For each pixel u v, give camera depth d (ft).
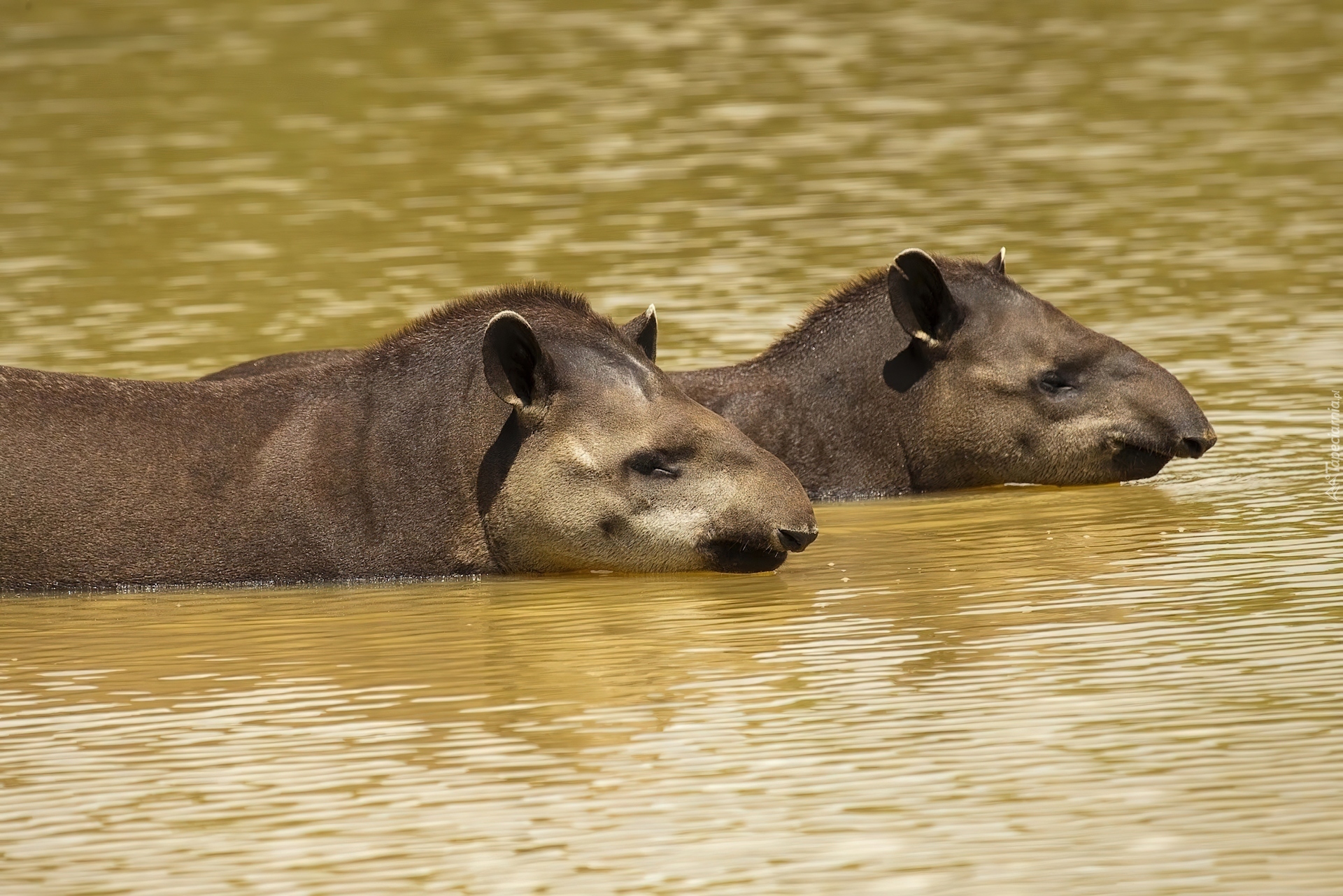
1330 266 151.43
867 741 66.39
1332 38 255.70
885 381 107.24
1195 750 64.13
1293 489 99.76
